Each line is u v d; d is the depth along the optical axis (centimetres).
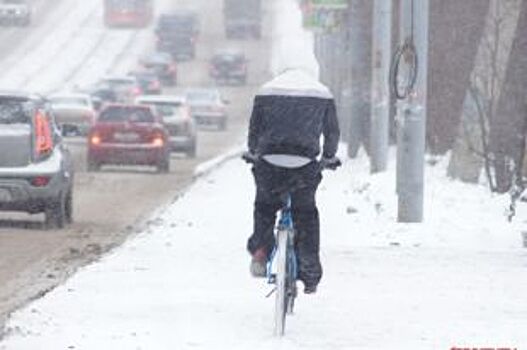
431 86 7244
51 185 4606
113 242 4262
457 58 7194
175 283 3131
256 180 2489
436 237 4234
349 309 2752
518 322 2594
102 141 7962
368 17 8794
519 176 4947
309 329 2500
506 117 5372
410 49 4644
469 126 5919
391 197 5294
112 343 2334
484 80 5809
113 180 7338
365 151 8888
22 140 4594
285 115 2448
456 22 7219
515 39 5369
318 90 2462
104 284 3106
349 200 5641
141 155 7962
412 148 4572
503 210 4788
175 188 6794
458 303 2845
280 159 2455
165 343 2334
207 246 3978
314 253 2542
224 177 7481
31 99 4694
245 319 2605
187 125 10038
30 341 2353
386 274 3341
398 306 2798
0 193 4588
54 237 4412
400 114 4612
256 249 2508
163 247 3947
